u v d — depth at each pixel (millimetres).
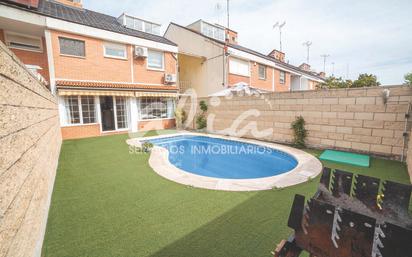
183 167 8625
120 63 14055
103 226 3434
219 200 4387
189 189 5000
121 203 4281
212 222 3533
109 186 5223
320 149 9039
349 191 2537
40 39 12516
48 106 6082
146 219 3645
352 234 1484
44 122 4816
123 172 6332
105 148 9797
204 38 18672
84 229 3352
